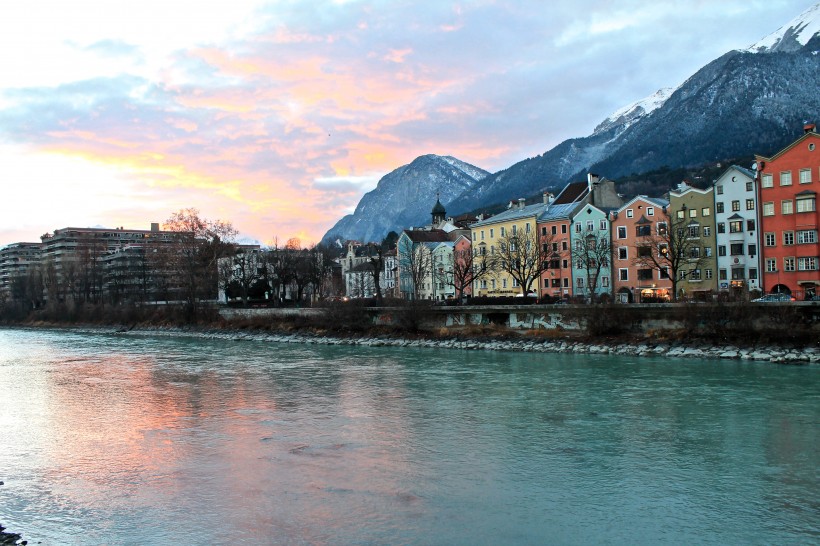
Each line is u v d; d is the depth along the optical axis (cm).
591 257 11088
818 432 3488
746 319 6700
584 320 8006
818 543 2211
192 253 15100
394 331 9869
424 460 3170
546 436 3566
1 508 2669
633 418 3922
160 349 9862
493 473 2953
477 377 5706
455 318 9600
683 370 5700
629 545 2211
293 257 17750
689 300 7656
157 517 2530
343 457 3250
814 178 8962
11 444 3694
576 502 2588
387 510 2530
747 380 5066
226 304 16662
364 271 19212
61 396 5297
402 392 5034
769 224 9356
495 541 2245
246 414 4356
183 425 4078
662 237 9906
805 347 6228
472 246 14638
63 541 2330
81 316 17900
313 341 10369
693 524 2366
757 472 2891
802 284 9025
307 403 4691
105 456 3406
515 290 13125
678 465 3011
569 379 5406
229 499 2695
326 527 2383
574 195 13100
